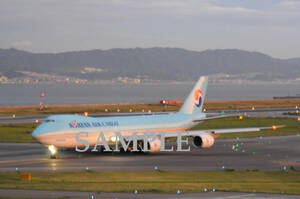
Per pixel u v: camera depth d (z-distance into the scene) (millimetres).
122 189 96875
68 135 155250
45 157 158000
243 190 98062
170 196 89875
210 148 191375
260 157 164000
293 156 167500
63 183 104000
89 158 155875
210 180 113562
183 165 142250
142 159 154750
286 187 104562
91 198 86188
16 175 116500
